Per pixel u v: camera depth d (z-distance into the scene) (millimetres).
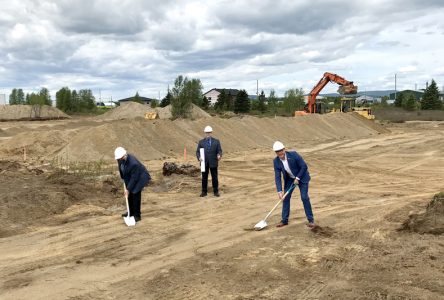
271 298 5441
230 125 28828
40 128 39125
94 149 20344
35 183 12078
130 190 9164
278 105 77125
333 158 22156
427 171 17422
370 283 5809
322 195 12430
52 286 5922
